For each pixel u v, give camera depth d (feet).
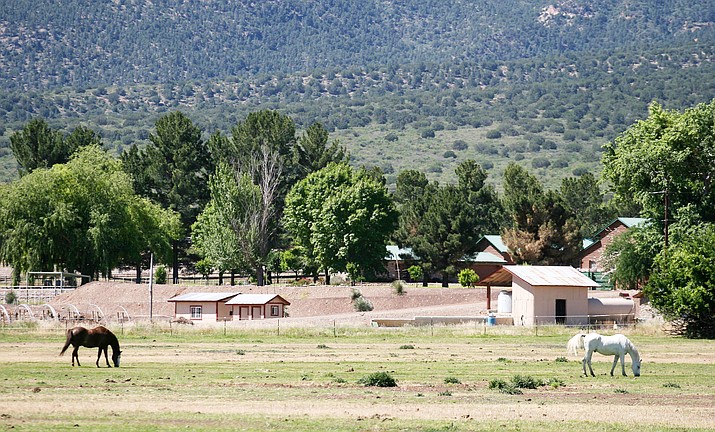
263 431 116.47
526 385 162.40
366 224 490.90
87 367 191.01
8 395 145.07
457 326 308.81
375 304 424.87
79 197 471.62
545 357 223.71
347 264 485.97
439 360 213.87
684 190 376.27
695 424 125.49
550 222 495.82
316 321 352.49
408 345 252.21
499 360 213.05
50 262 458.91
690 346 260.01
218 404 137.69
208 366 195.21
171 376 174.40
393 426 120.57
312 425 120.57
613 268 435.12
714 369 199.52
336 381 167.02
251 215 486.79
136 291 434.71
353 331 298.35
